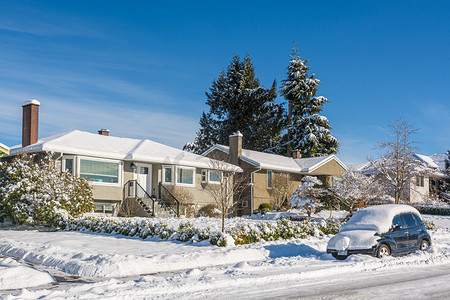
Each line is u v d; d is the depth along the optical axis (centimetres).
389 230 1329
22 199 2145
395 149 3075
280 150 5766
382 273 1048
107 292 812
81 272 1095
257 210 3641
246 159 3806
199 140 6206
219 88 6225
